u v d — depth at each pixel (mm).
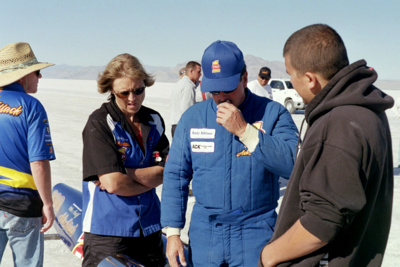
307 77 1643
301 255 1560
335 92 1556
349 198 1433
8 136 2670
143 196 2857
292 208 1646
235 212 2357
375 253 1626
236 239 2367
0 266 4160
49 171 2760
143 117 2898
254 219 2361
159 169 2850
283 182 7574
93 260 2809
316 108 1592
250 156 2338
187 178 2541
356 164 1443
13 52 2791
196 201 2480
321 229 1466
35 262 2824
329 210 1449
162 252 3070
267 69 7074
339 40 1614
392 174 1672
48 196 2766
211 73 2320
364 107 1520
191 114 2475
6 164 2695
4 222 2732
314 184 1481
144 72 2709
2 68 2766
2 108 2678
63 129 14102
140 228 2832
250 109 2439
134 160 2785
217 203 2377
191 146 2428
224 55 2293
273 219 2410
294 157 2219
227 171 2354
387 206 1640
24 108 2689
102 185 2730
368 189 1522
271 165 2205
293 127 2416
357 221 1545
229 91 2320
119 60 2674
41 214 2836
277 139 2252
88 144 2705
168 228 2510
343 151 1454
